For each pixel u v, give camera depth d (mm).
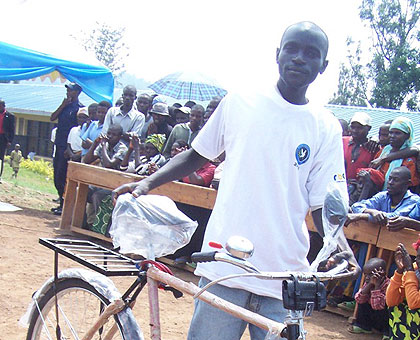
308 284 1941
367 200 5215
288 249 2451
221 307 2227
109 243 7215
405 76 25578
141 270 2525
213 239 2455
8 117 11031
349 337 4703
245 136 2414
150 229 2510
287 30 2410
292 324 1975
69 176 7359
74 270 2744
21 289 4770
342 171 2496
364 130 6160
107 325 2748
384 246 4914
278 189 2398
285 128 2393
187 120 8359
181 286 2342
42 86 28094
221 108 2578
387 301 4125
